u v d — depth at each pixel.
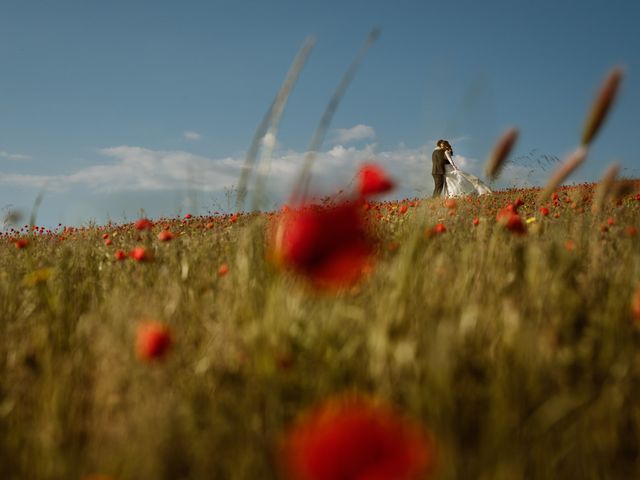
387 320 1.63
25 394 1.81
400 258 2.02
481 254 2.62
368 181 1.58
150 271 3.39
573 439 1.34
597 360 1.76
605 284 2.31
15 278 3.28
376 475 0.77
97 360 1.93
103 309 2.46
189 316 2.29
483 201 8.26
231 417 1.49
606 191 2.21
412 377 1.46
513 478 1.19
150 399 1.55
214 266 3.34
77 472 1.36
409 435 0.85
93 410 1.64
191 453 1.38
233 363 1.80
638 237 3.51
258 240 2.20
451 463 1.13
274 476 1.27
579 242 3.19
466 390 1.51
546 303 2.01
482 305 2.01
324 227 1.13
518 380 1.52
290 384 1.58
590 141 1.58
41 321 2.41
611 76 1.52
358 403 1.30
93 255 4.48
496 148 1.63
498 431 1.27
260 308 1.97
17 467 1.44
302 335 1.75
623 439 1.45
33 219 2.70
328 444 0.78
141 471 1.32
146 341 1.70
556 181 1.65
